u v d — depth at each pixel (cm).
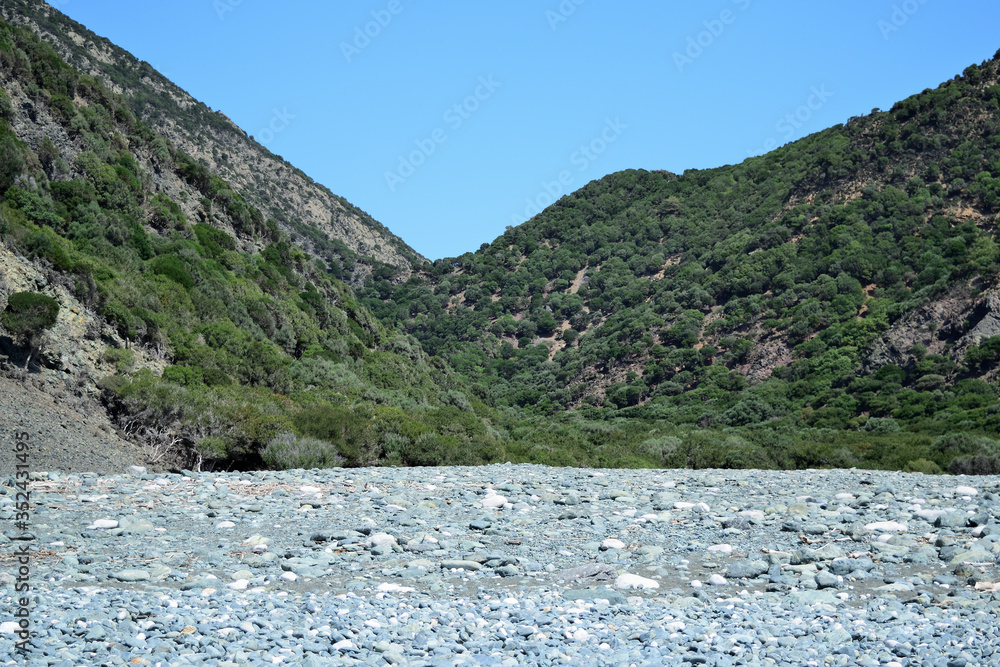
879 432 5994
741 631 679
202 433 2505
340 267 15500
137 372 2759
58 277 2847
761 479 1808
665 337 10288
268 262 5731
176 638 629
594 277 13950
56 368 2464
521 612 743
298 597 801
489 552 1015
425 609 761
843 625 696
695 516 1264
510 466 2219
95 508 1249
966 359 6931
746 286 10681
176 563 942
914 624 692
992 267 7888
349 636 661
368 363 5494
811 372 8238
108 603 732
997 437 4856
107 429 2370
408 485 1616
